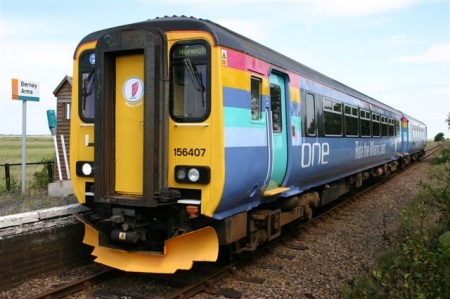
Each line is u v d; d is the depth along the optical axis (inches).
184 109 209.2
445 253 157.2
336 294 215.8
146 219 219.6
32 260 222.8
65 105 490.6
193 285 212.5
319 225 377.1
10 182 446.9
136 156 211.5
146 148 198.5
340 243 315.3
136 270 214.1
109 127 213.5
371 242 315.3
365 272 244.1
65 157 419.2
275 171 265.6
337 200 522.6
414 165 1107.9
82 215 247.4
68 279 227.1
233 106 209.9
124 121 213.9
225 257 270.2
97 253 231.8
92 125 231.0
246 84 222.7
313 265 263.4
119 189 215.5
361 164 514.6
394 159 782.5
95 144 212.2
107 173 213.0
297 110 300.0
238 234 229.8
